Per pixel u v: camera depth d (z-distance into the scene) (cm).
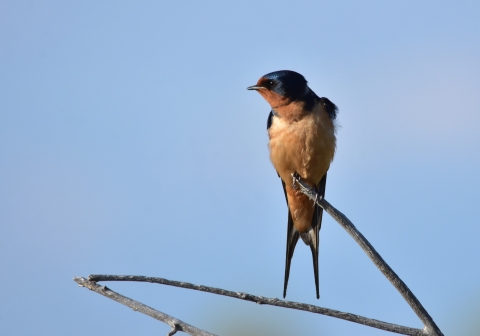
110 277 609
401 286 646
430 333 628
